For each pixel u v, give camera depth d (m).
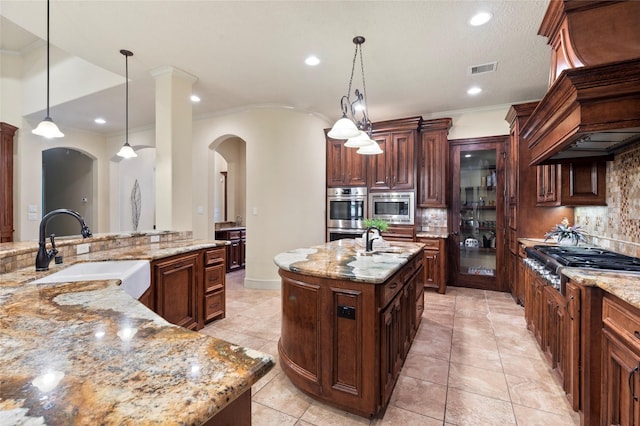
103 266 2.27
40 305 1.20
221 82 3.76
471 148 4.66
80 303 1.23
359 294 1.79
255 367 0.73
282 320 2.30
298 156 4.75
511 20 2.48
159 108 3.42
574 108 1.77
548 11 2.11
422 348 2.71
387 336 1.90
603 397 1.54
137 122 5.43
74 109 4.63
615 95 1.61
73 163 6.68
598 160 2.67
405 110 4.73
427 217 4.99
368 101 4.34
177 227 3.43
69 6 2.36
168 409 0.58
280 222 4.65
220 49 2.99
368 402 1.77
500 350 2.67
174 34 2.74
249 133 4.71
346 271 1.87
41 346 0.84
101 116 5.04
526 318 3.07
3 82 4.66
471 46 2.88
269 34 2.73
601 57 1.76
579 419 1.77
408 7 2.35
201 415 0.57
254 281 4.69
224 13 2.44
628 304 1.34
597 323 1.60
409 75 3.50
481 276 4.62
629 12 1.79
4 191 4.58
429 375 2.28
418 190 4.75
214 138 4.99
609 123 1.64
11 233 4.67
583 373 1.65
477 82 3.69
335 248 2.92
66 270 1.98
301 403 1.95
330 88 3.94
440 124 4.59
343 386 1.85
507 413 1.86
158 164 3.41
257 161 4.67
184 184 3.51
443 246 4.38
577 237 3.04
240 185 7.17
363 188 4.99
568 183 2.92
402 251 2.71
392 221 4.75
